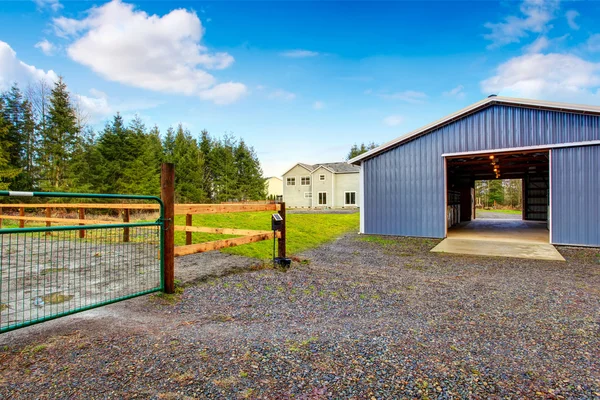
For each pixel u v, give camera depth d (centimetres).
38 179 1911
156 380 178
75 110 2278
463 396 167
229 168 3077
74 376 181
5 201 1702
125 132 2200
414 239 948
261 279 438
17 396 161
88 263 506
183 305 326
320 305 340
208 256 596
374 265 577
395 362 205
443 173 958
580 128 779
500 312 320
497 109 881
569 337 254
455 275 497
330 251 735
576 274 507
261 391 169
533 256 666
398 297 373
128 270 460
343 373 190
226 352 215
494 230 1197
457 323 286
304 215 1820
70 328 252
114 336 237
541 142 823
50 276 425
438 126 962
